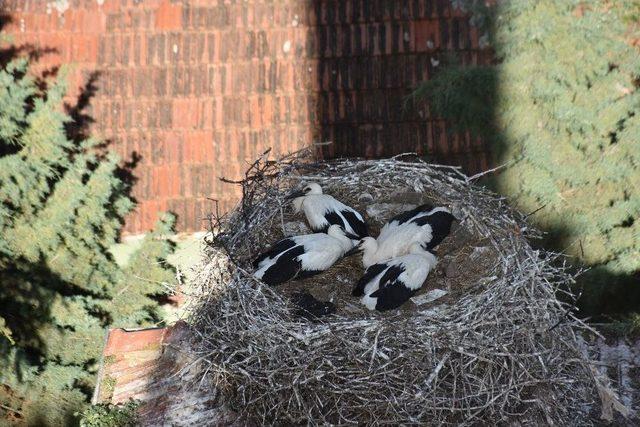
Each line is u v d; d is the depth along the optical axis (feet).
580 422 24.50
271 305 25.35
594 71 32.63
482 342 24.17
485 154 33.73
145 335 26.68
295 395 23.99
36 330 34.06
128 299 34.06
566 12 33.01
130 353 26.32
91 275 34.12
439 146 33.94
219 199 34.06
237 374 24.40
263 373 24.26
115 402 25.40
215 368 24.72
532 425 24.17
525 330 24.36
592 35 32.68
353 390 23.95
